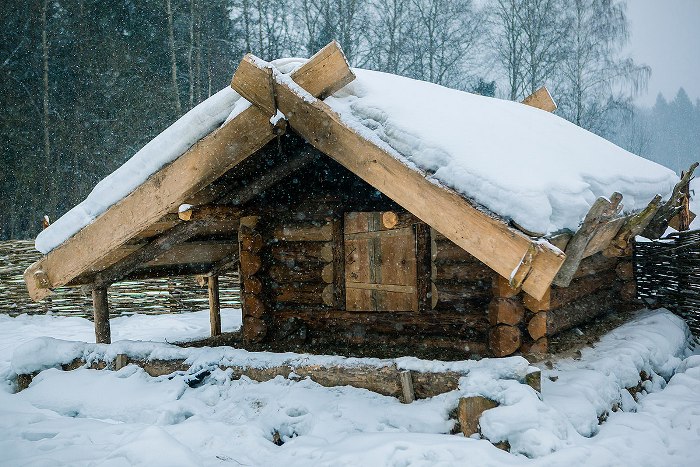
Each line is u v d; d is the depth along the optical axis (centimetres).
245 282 570
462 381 380
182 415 432
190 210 499
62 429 413
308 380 440
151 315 1020
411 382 408
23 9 1948
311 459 342
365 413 397
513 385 360
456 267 508
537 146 479
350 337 554
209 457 359
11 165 1873
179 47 2120
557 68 2358
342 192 556
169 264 670
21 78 1942
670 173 738
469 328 508
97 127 2014
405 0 2536
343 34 2441
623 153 725
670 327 612
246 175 534
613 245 523
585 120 2400
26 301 1041
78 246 511
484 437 347
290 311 574
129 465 336
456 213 369
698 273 684
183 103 2177
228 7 2392
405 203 388
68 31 2008
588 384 413
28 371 536
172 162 457
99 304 606
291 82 412
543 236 350
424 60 2603
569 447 328
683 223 710
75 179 1955
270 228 579
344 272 558
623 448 353
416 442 340
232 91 438
